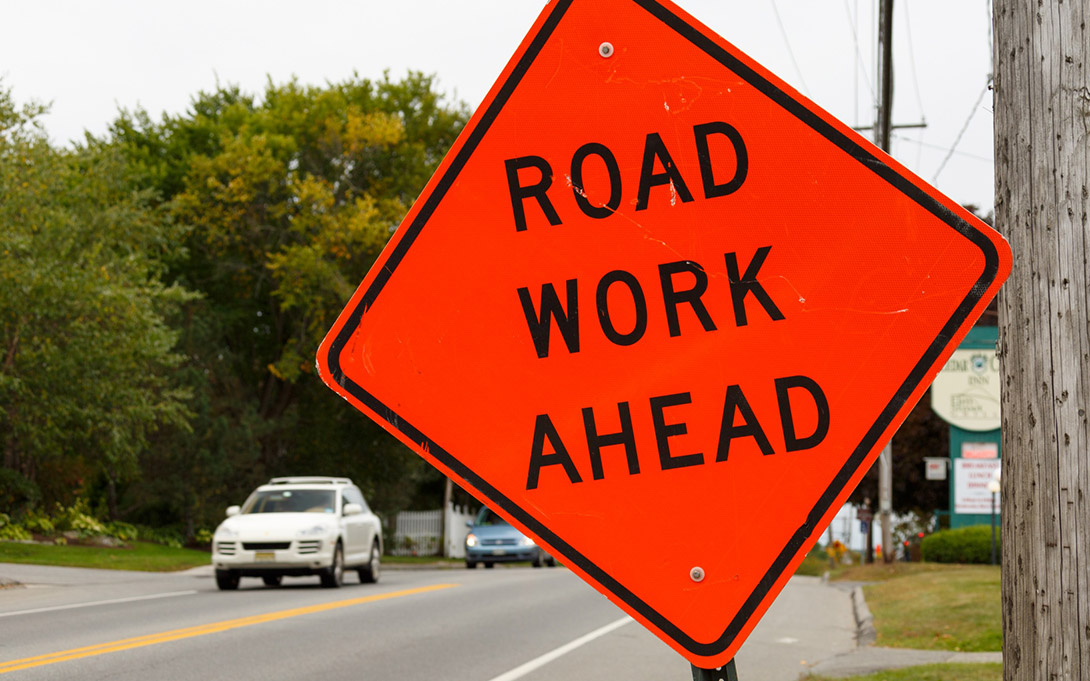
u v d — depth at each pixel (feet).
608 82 9.46
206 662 29.94
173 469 101.40
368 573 63.21
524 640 36.99
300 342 118.62
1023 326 11.00
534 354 9.26
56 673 27.50
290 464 130.72
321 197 112.37
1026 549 10.83
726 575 8.77
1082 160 10.85
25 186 73.82
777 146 9.20
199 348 113.19
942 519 124.88
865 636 42.06
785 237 9.09
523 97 9.54
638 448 9.02
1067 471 10.62
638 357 9.13
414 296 9.43
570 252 9.34
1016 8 11.28
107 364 75.92
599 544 8.95
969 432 100.94
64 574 61.67
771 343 8.98
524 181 9.46
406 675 29.07
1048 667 10.55
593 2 9.55
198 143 132.05
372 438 128.98
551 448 9.14
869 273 8.95
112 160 90.38
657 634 8.78
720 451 8.91
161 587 56.65
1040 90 11.05
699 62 9.38
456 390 9.30
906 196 8.98
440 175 9.52
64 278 72.69
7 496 85.30
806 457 8.82
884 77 53.83
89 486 100.78
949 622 42.83
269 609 43.83
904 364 8.84
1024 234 11.05
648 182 9.32
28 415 74.49
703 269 9.15
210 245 122.72
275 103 134.82
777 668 32.35
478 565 107.14
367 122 119.44
